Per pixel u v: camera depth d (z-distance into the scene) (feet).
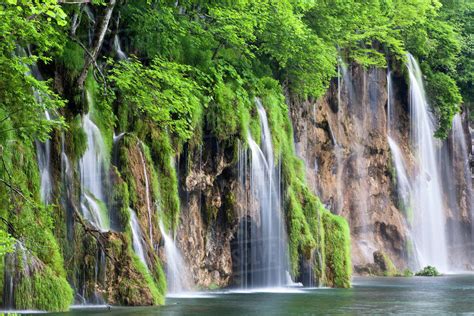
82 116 91.91
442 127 196.24
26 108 71.51
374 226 176.76
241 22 115.55
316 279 120.88
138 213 94.89
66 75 93.25
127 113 100.78
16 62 70.33
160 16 108.17
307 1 127.34
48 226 76.18
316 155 153.89
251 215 116.67
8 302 74.08
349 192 171.12
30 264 75.25
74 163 88.99
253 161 116.47
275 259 119.24
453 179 204.74
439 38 203.21
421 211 189.98
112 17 107.34
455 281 142.31
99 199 92.07
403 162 187.42
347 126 168.86
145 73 93.61
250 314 77.51
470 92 214.90
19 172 78.84
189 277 109.09
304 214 123.13
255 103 120.47
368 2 160.66
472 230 206.18
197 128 110.32
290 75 140.15
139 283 85.40
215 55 119.96
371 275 165.68
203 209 114.01
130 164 95.61
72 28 93.56
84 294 83.15
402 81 190.08
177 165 108.27
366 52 176.24
